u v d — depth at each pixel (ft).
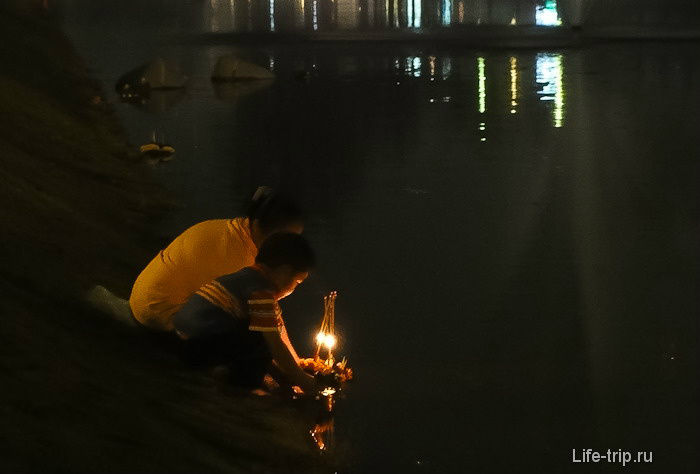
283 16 113.29
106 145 45.78
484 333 24.39
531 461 18.07
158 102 63.36
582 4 102.17
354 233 33.30
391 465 17.75
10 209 25.79
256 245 21.22
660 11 104.32
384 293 27.25
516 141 49.98
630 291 27.43
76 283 22.79
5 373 15.81
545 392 21.04
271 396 20.38
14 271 21.06
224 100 64.90
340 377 20.81
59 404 15.49
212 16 114.52
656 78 72.84
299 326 24.62
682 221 34.83
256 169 43.57
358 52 91.30
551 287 27.86
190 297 20.57
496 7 109.60
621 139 50.37
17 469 13.14
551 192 39.22
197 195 38.22
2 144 33.27
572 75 74.79
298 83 72.95
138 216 33.71
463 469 17.70
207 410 18.26
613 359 22.76
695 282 28.14
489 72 77.25
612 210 36.27
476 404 20.42
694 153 46.85
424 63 83.35
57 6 116.88
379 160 45.73
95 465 14.11
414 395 20.80
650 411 20.15
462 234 33.24
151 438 15.71
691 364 22.49
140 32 103.71
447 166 44.29
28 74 57.00
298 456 17.49
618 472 17.66
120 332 20.72
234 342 20.17
